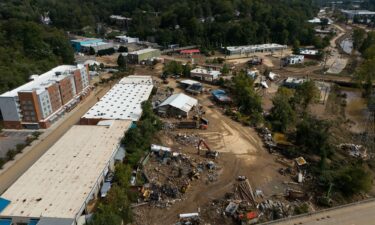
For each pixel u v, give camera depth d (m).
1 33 134.50
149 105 94.62
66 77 101.12
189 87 121.31
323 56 185.12
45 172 59.66
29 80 109.81
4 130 88.44
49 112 92.06
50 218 47.94
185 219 54.25
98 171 60.22
